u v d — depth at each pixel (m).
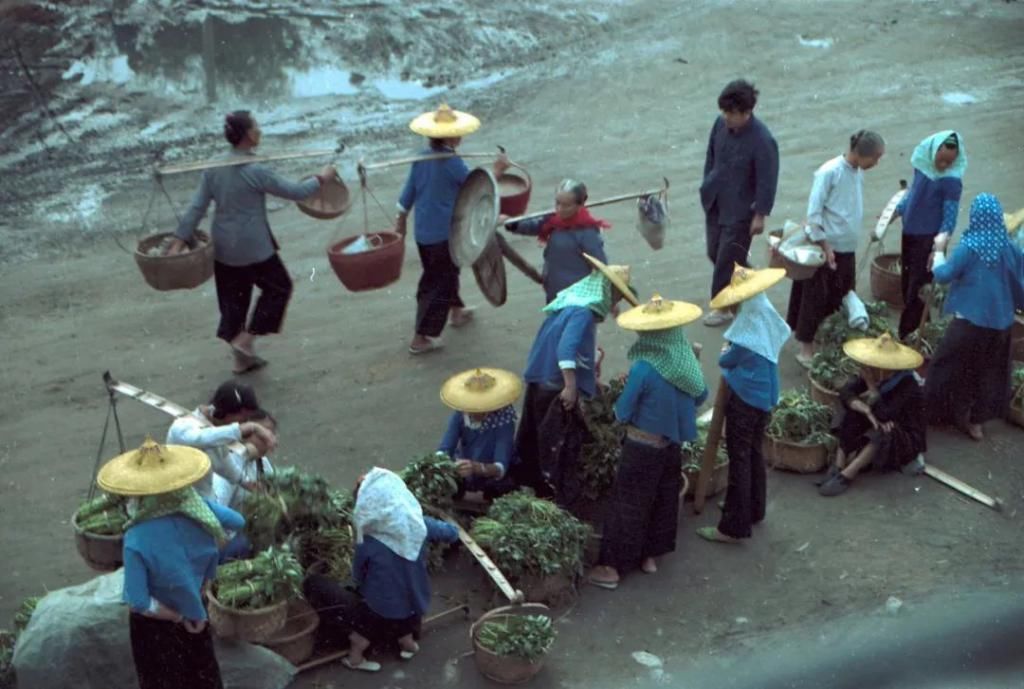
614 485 7.15
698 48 16.31
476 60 15.99
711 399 9.03
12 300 10.64
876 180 12.81
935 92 15.15
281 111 14.45
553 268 8.52
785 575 7.34
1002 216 8.29
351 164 13.17
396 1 17.23
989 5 18.02
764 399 7.24
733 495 7.41
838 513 7.89
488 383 7.40
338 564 6.68
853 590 7.21
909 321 9.55
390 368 9.59
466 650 6.67
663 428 6.93
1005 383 8.54
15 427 8.81
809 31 16.92
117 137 13.80
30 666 5.97
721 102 9.12
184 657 5.55
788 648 6.75
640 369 6.92
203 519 5.41
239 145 8.78
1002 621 6.92
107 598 6.13
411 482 7.19
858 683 6.47
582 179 12.89
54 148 13.54
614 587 7.20
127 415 8.95
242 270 9.05
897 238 11.66
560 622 6.93
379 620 6.40
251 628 6.05
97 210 12.30
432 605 7.00
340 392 9.25
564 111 14.64
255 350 9.84
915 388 8.05
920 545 7.59
